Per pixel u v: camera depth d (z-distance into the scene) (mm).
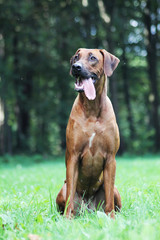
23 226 3268
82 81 4137
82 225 3211
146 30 21422
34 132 24078
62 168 11898
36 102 21562
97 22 20234
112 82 19500
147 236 2529
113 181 4098
